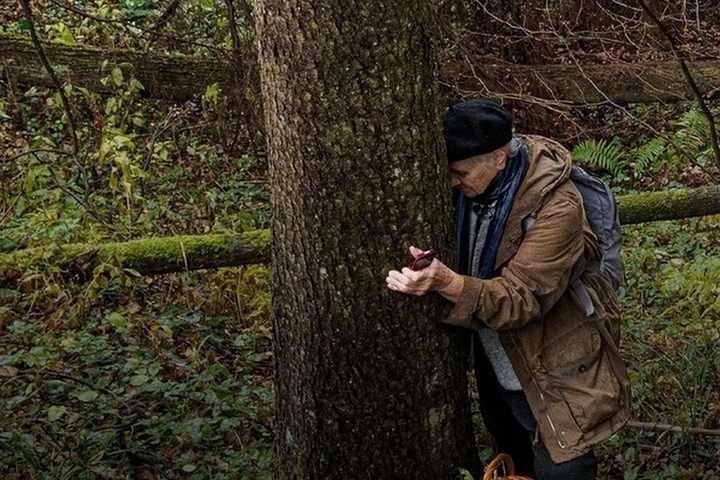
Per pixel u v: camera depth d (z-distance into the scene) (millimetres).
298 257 3129
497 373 3355
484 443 4328
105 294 5727
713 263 5578
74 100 7922
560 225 3068
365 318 3127
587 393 3172
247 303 5785
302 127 2996
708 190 6340
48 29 8867
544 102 8078
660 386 4809
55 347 5078
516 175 3119
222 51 8102
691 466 4293
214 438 4387
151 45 8625
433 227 3121
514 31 8758
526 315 3053
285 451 3410
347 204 3029
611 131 8820
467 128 3090
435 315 3188
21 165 7281
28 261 5590
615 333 3287
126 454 4164
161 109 8547
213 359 5141
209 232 6520
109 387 4801
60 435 4270
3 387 4660
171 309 5742
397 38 2953
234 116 8195
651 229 7027
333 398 3219
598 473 4242
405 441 3270
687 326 5527
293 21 2926
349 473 3287
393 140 3002
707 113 4379
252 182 7875
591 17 9062
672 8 8742
